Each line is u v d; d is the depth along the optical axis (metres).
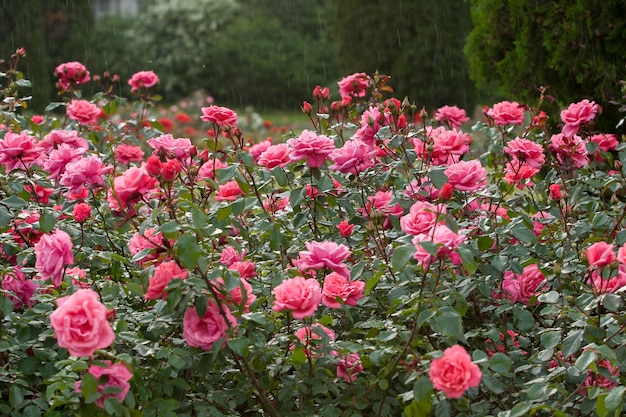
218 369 2.42
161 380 2.27
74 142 3.37
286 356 2.47
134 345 2.30
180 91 19.77
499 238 2.68
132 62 19.48
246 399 2.40
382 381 2.21
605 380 2.25
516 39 4.93
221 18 20.12
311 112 3.48
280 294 2.18
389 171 2.90
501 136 3.62
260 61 19.53
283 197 3.07
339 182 3.13
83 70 4.56
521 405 2.10
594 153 3.35
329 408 2.34
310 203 2.90
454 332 2.03
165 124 7.56
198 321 2.12
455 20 12.71
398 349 2.27
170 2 20.20
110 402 1.96
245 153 2.67
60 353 2.24
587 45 4.54
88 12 18.75
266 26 20.09
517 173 2.92
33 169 3.18
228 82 19.61
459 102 12.92
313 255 2.33
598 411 1.98
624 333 2.46
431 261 2.12
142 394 2.17
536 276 2.55
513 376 2.37
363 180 3.06
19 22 12.81
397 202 2.70
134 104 4.61
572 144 3.16
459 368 1.88
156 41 19.91
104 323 1.86
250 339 2.18
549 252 2.78
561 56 4.63
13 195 2.85
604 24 4.43
